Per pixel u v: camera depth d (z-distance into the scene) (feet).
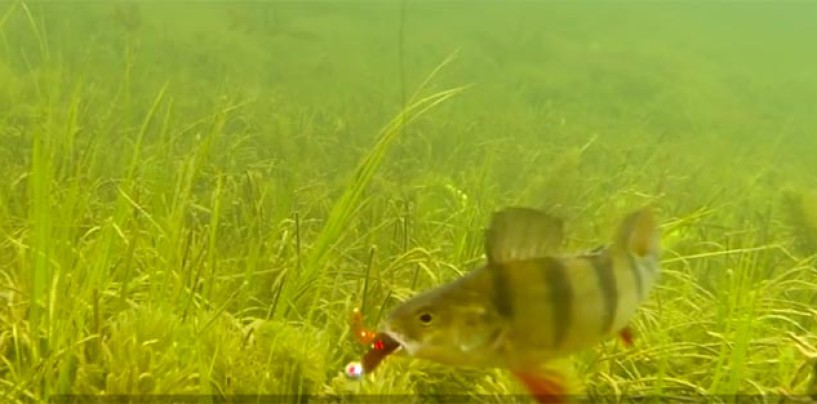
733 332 4.31
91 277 3.82
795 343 4.20
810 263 6.31
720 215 7.89
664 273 5.34
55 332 3.58
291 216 5.52
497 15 34.83
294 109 11.51
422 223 5.77
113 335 3.57
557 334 2.35
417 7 34.24
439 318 2.29
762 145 15.65
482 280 2.31
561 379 2.33
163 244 4.30
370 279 4.45
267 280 4.54
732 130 17.13
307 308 4.39
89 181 5.18
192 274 4.26
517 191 8.02
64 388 3.41
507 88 18.17
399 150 9.43
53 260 3.77
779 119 20.42
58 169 5.32
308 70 16.84
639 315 4.50
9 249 4.56
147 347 3.47
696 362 4.31
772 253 6.41
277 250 4.98
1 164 6.40
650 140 13.67
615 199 5.83
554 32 30.60
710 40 37.83
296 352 3.65
